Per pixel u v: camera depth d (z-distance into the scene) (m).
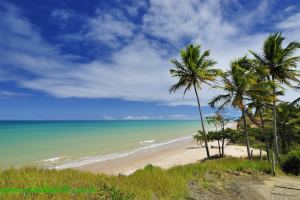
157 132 123.50
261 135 58.88
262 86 33.78
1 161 35.28
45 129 131.25
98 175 14.25
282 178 22.20
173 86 41.66
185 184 15.73
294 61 32.97
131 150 54.19
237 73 34.06
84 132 110.94
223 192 15.76
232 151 53.62
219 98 35.31
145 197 11.36
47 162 36.59
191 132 130.00
